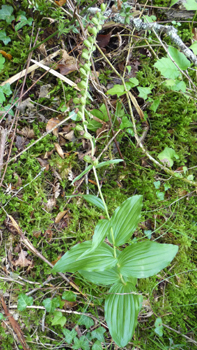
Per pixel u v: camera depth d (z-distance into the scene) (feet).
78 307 1.66
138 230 1.82
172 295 1.82
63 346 1.60
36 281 1.61
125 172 1.82
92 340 1.64
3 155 1.54
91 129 1.69
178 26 1.85
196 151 1.89
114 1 1.65
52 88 1.65
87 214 1.72
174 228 1.86
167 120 1.80
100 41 1.71
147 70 1.78
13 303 1.54
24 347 1.51
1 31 1.54
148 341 1.79
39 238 1.61
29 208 1.55
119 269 1.38
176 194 1.87
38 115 1.64
